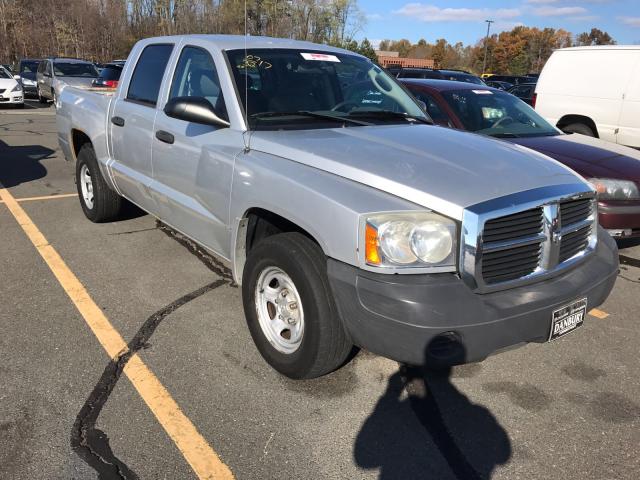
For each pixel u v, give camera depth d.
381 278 2.52
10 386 3.02
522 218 2.69
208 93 3.79
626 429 2.87
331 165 2.87
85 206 5.96
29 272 4.55
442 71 15.56
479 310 2.51
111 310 3.94
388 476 2.50
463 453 2.67
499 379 3.29
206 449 2.61
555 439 2.78
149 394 3.00
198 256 5.02
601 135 9.91
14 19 51.28
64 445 2.60
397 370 3.33
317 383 3.17
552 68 10.50
